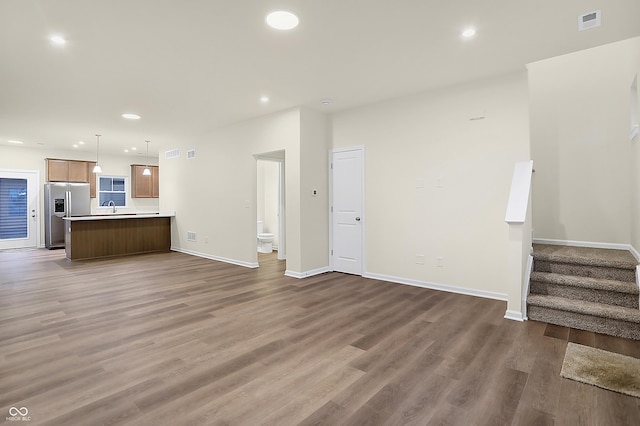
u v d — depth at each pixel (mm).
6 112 5156
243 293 4230
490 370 2322
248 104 4863
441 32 2834
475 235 4070
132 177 9695
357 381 2191
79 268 5781
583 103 4383
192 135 6984
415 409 1897
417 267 4543
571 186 4453
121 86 4070
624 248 4098
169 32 2803
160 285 4621
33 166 8312
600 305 3061
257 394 2043
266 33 2836
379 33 2848
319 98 4613
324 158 5414
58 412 1859
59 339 2834
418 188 4492
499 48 3145
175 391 2072
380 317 3365
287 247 5238
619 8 2465
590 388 2092
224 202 6379
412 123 4516
